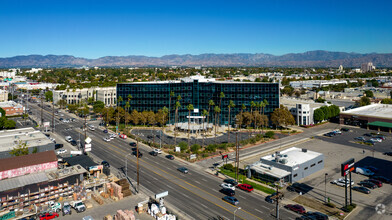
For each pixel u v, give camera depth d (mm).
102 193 79438
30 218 65938
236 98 174000
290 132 157375
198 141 138375
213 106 177125
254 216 66688
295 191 81438
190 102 181750
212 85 177375
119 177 91062
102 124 179625
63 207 69312
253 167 92938
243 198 76812
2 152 94438
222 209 70250
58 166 95750
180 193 79625
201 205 72312
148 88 178125
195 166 102438
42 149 102438
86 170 85688
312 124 177250
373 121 167250
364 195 78562
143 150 122250
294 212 68812
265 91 173250
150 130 163125
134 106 179250
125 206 72812
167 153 117875
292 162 92438
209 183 87000
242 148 126125
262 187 84500
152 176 92375
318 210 69812
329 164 104875
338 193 79750
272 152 119812
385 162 106312
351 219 65500
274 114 164000
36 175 79688
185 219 65250
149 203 74125
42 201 73688
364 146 129375
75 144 129750
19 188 71750
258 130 163625
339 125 179125
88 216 63844
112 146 128750
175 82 181500
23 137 112750
